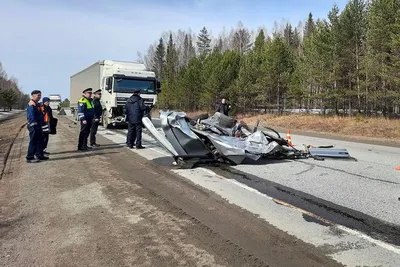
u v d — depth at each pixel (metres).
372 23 23.00
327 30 27.27
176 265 3.34
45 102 9.66
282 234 4.12
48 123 9.70
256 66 36.41
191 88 46.59
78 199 5.52
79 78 26.97
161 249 3.69
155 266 3.32
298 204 5.27
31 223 4.52
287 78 32.59
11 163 9.05
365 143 14.42
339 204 5.29
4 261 3.48
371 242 3.92
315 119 26.03
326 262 3.43
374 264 3.40
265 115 33.97
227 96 37.66
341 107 30.19
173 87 53.97
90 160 8.95
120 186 6.30
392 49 21.83
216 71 38.25
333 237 4.05
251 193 5.86
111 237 4.02
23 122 28.67
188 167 7.91
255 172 7.54
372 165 8.49
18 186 6.42
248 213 4.84
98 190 6.02
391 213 4.89
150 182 6.59
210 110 40.34
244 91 35.59
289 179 6.90
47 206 5.20
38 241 3.95
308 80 28.86
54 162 8.71
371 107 26.77
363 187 6.31
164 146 8.18
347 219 4.65
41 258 3.54
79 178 6.95
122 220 4.56
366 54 24.22
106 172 7.50
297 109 35.47
